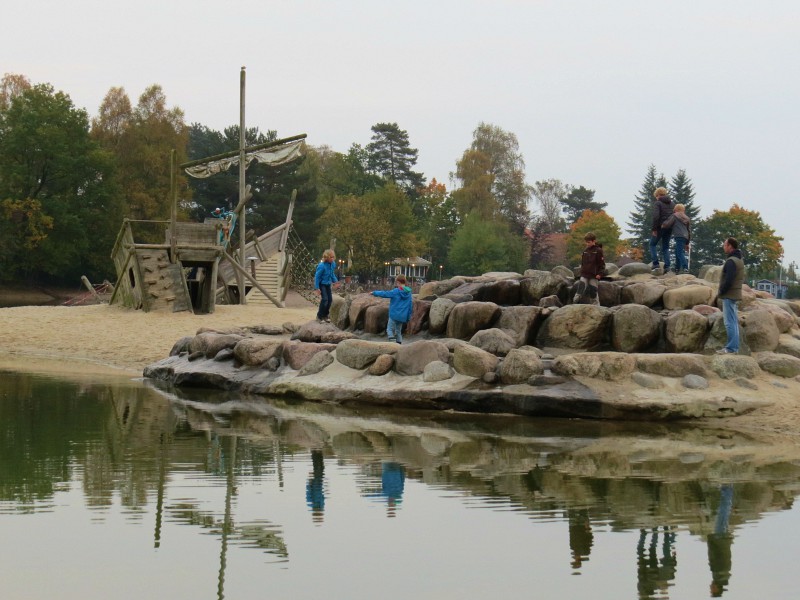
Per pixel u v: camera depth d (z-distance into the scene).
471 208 112.00
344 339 21.05
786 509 9.75
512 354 16.95
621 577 7.55
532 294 21.52
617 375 16.39
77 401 17.39
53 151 76.38
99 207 82.06
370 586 7.23
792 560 8.04
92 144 80.00
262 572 7.50
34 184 78.38
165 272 34.81
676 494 10.37
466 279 23.89
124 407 16.78
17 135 76.00
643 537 8.66
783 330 19.17
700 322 18.33
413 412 16.92
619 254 127.69
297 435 14.07
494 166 118.38
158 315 33.59
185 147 96.69
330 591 7.10
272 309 36.97
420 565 7.75
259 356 20.44
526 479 11.04
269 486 10.45
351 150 145.62
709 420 15.55
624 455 12.71
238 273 38.53
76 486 10.23
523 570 7.68
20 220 78.50
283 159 40.72
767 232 120.56
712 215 122.94
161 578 7.30
